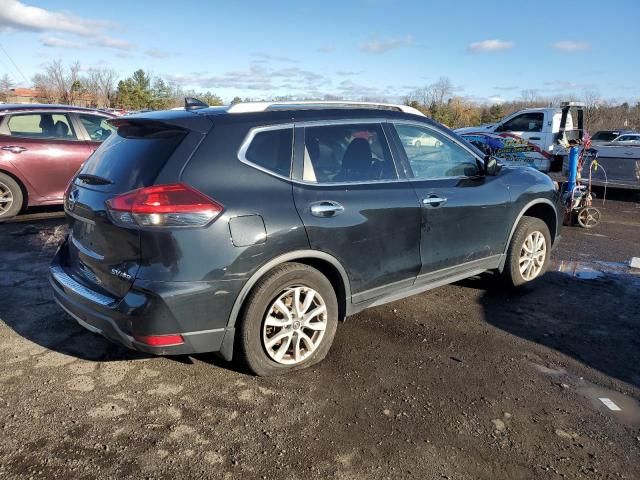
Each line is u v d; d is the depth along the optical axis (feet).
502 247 15.69
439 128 14.28
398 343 12.92
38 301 14.75
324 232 11.07
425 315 14.73
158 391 10.46
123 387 10.58
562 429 9.67
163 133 10.50
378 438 9.23
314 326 11.46
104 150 11.46
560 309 15.43
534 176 16.78
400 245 12.64
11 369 11.10
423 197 13.03
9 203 24.22
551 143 43.91
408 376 11.35
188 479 8.11
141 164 10.08
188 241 9.52
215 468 8.36
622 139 85.40
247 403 10.15
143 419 9.54
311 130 11.57
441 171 14.06
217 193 9.91
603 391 11.02
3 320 13.46
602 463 8.79
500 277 16.43
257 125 10.84
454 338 13.29
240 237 9.96
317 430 9.40
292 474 8.29
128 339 9.82
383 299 12.85
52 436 8.96
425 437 9.30
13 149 23.81
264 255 10.27
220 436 9.15
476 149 15.35
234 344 10.82
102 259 10.21
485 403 10.42
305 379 11.11
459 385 11.06
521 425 9.75
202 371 11.28
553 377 11.51
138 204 9.43
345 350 12.47
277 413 9.86
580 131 36.01
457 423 9.74
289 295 11.00
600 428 9.73
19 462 8.30
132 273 9.62
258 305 10.46
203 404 10.07
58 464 8.30
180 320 9.66
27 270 17.38
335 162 11.85
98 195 10.32
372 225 11.93
